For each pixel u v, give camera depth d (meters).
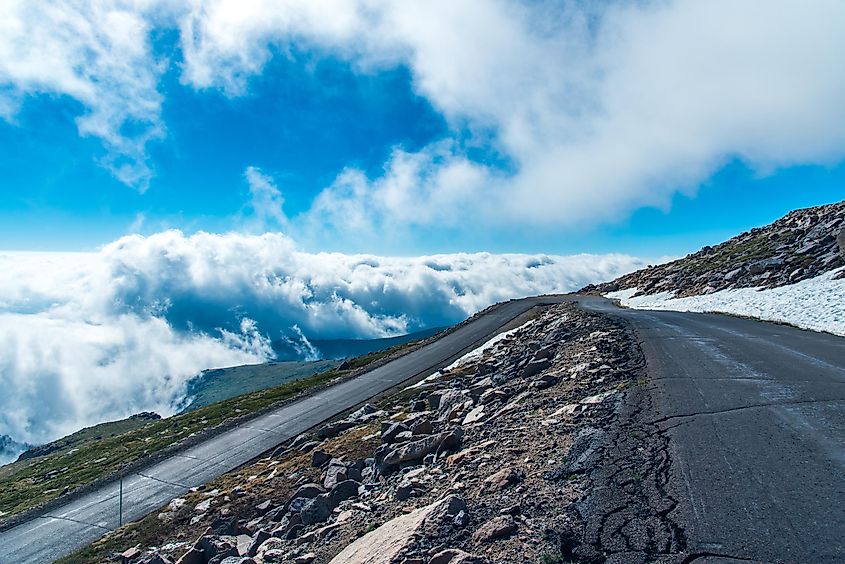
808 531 5.07
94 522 18.75
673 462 7.01
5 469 52.56
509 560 5.17
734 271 41.25
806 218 53.38
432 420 16.39
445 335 51.53
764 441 7.51
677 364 13.80
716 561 4.76
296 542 8.94
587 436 8.53
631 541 5.23
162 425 41.06
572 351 19.23
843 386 10.30
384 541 6.35
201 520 14.50
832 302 22.42
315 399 33.12
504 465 8.34
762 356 14.20
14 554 16.95
